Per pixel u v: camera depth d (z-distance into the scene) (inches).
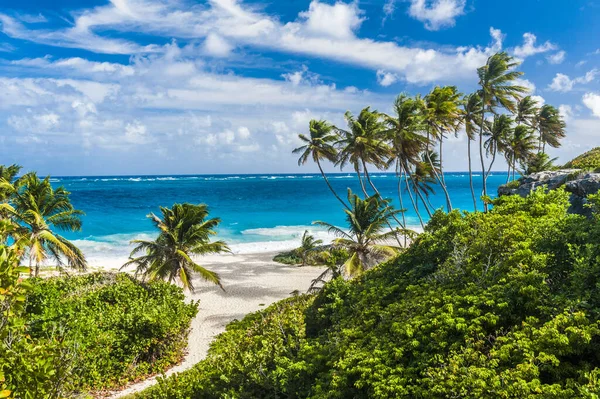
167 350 779.4
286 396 422.6
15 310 229.8
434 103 1288.1
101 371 651.5
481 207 3164.4
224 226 2564.0
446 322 358.6
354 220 1089.4
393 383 323.9
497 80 1353.3
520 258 410.3
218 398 472.1
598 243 373.7
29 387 229.0
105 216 2792.8
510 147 1934.1
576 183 693.9
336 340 449.7
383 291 540.1
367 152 1421.0
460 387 286.7
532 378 275.7
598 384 243.9
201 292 1270.9
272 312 890.1
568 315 302.0
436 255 573.6
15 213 995.3
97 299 878.4
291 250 1843.0
